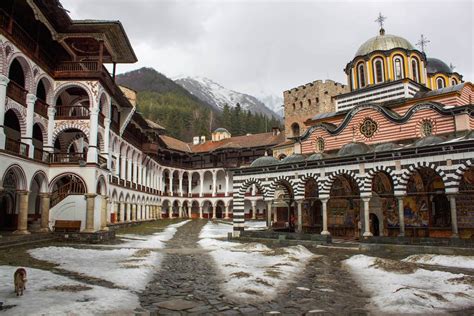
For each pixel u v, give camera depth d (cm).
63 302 1032
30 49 2820
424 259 1909
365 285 1348
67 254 2062
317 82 6675
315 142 3634
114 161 4831
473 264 1756
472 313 991
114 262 1802
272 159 3344
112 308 995
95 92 3234
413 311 1002
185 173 8856
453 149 2214
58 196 3186
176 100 18988
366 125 3253
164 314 981
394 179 2455
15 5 2805
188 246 2645
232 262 1833
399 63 3800
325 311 1017
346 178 3222
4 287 1203
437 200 2819
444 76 4428
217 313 994
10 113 3109
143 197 6359
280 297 1167
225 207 8175
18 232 2636
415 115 2945
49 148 3128
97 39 3328
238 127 13850
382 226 2947
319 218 3466
